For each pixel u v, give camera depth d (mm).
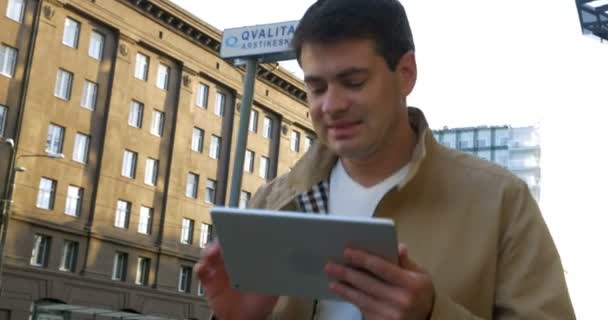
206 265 1595
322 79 1591
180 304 33281
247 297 1605
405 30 1647
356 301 1253
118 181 30875
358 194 1795
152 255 32281
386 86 1596
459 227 1629
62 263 28734
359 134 1610
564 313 1504
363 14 1550
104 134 30266
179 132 33719
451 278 1576
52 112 28375
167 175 33125
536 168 52750
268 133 39594
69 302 28547
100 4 30234
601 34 11070
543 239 1605
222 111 36750
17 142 26953
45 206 28156
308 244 1281
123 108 31203
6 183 26547
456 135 55531
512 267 1597
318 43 1562
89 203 29703
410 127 1820
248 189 37531
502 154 53375
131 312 31062
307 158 1877
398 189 1650
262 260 1383
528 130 53094
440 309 1243
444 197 1669
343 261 1258
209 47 35562
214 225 1372
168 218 33031
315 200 1841
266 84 39031
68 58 29109
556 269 1571
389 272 1196
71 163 29031
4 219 23281
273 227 1294
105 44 30750
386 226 1172
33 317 23469
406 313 1196
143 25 32188
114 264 30797
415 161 1653
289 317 1744
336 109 1580
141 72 32344
